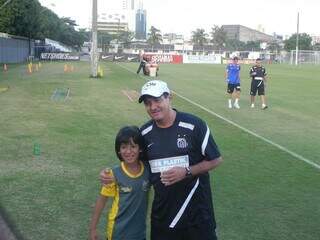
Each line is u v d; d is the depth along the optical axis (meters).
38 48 77.81
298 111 18.41
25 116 15.24
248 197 7.62
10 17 59.81
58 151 10.48
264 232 6.28
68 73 39.47
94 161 9.69
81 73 39.75
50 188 7.88
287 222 6.65
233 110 18.14
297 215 6.92
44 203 7.16
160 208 4.00
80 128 13.28
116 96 21.95
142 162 4.04
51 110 16.78
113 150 10.67
